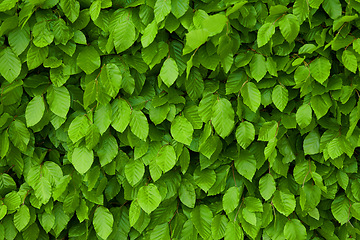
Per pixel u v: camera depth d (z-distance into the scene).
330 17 1.56
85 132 1.57
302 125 1.58
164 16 1.52
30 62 1.55
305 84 1.57
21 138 1.58
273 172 1.63
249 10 1.56
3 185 1.61
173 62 1.55
